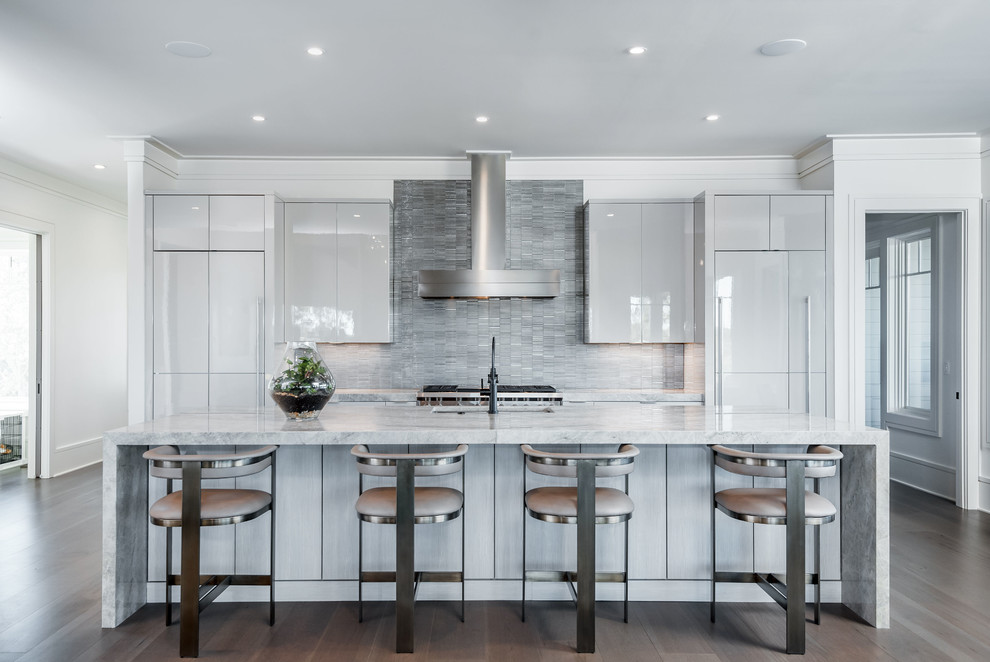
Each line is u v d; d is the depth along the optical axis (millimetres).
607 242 5238
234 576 2928
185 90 3844
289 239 5168
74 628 2801
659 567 3117
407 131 4660
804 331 4895
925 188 4855
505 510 3109
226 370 4852
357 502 2744
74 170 5613
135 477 2988
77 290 6227
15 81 3695
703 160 5414
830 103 4105
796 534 2592
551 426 2854
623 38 3182
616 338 5238
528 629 2797
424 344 5547
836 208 4891
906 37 3170
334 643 2666
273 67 3512
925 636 2734
